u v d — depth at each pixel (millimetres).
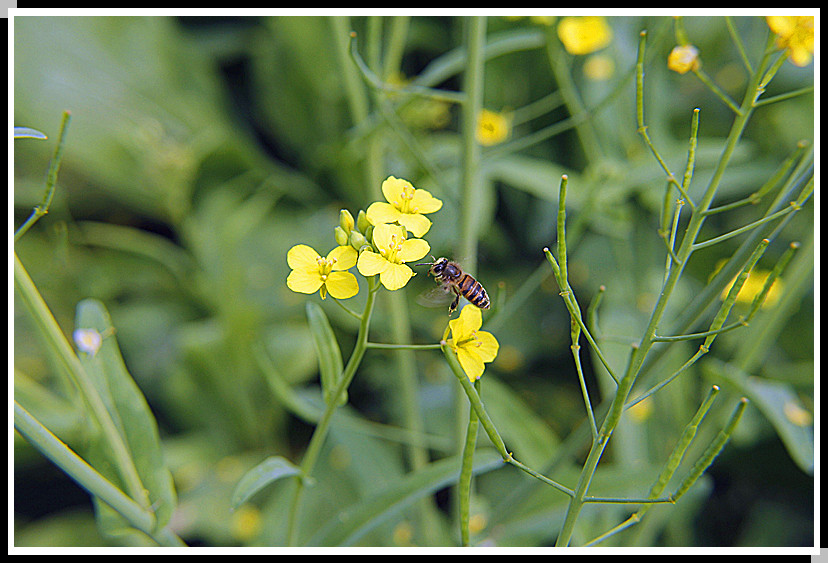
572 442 720
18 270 679
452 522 832
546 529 732
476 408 637
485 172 938
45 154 1304
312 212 1337
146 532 683
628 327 969
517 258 1256
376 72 766
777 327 755
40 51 1313
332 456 995
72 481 1147
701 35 1182
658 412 899
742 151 1009
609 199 936
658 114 1127
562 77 822
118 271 1286
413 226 645
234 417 1133
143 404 692
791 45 648
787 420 715
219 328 1122
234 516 1014
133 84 1383
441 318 1188
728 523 1005
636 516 649
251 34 1570
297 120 1448
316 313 676
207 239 1264
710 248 1100
